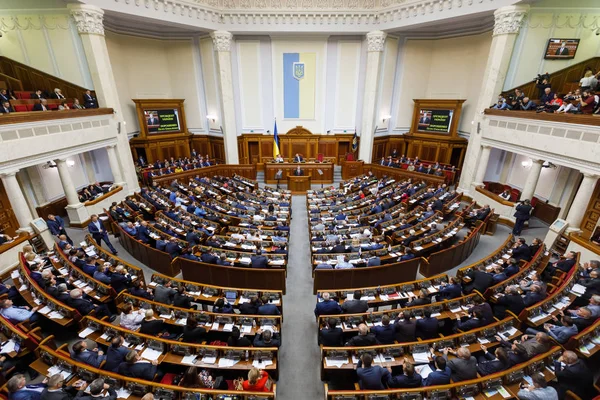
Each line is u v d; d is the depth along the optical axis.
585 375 4.29
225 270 7.98
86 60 13.04
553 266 8.00
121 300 6.52
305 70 19.22
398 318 5.64
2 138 8.68
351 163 18.94
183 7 15.34
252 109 19.97
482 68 16.70
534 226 12.22
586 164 8.98
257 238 9.56
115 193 14.01
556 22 12.48
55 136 10.48
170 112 19.30
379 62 18.16
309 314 7.54
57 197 13.20
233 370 5.00
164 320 5.88
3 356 5.04
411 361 4.95
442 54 18.94
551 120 10.03
